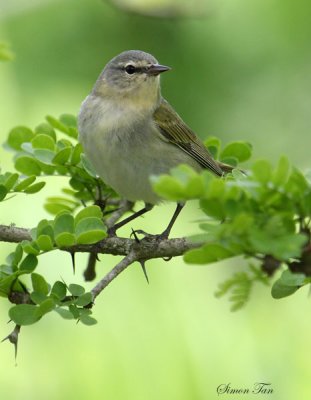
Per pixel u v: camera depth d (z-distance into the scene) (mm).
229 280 6395
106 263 11703
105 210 11047
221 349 11109
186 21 11797
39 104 12000
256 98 12047
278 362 11125
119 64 10602
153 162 10500
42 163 9750
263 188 5906
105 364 11031
